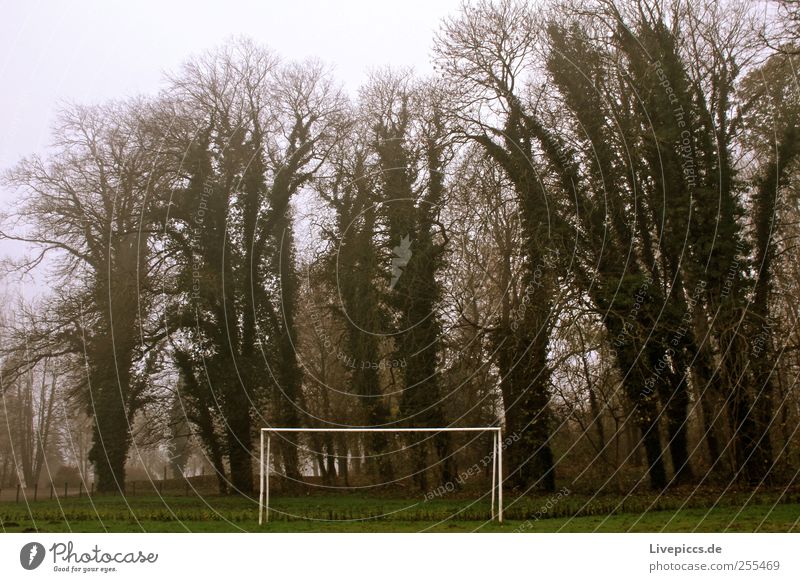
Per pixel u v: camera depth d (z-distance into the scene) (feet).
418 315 119.96
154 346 125.18
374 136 136.15
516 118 107.45
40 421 172.14
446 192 117.70
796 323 103.60
